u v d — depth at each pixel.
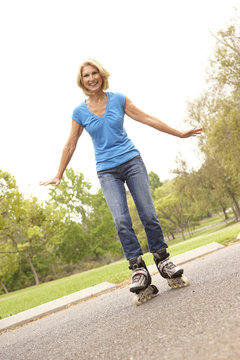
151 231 3.15
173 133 3.23
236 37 21.97
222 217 87.62
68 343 2.31
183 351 1.43
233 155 23.83
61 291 7.81
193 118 28.19
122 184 3.22
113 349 1.80
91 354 1.84
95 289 5.35
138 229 50.19
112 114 3.21
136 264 3.00
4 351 2.71
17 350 2.60
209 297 2.31
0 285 49.59
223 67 22.48
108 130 3.19
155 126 3.25
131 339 1.88
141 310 2.64
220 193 42.81
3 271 31.95
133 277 2.97
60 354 2.06
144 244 50.16
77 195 48.53
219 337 1.46
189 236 59.00
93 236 46.34
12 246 33.22
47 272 52.44
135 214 49.59
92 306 3.96
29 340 2.91
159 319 2.13
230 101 23.48
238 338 1.38
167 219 59.94
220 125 23.17
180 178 42.62
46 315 4.65
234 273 2.99
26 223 27.94
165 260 3.15
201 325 1.72
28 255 37.44
